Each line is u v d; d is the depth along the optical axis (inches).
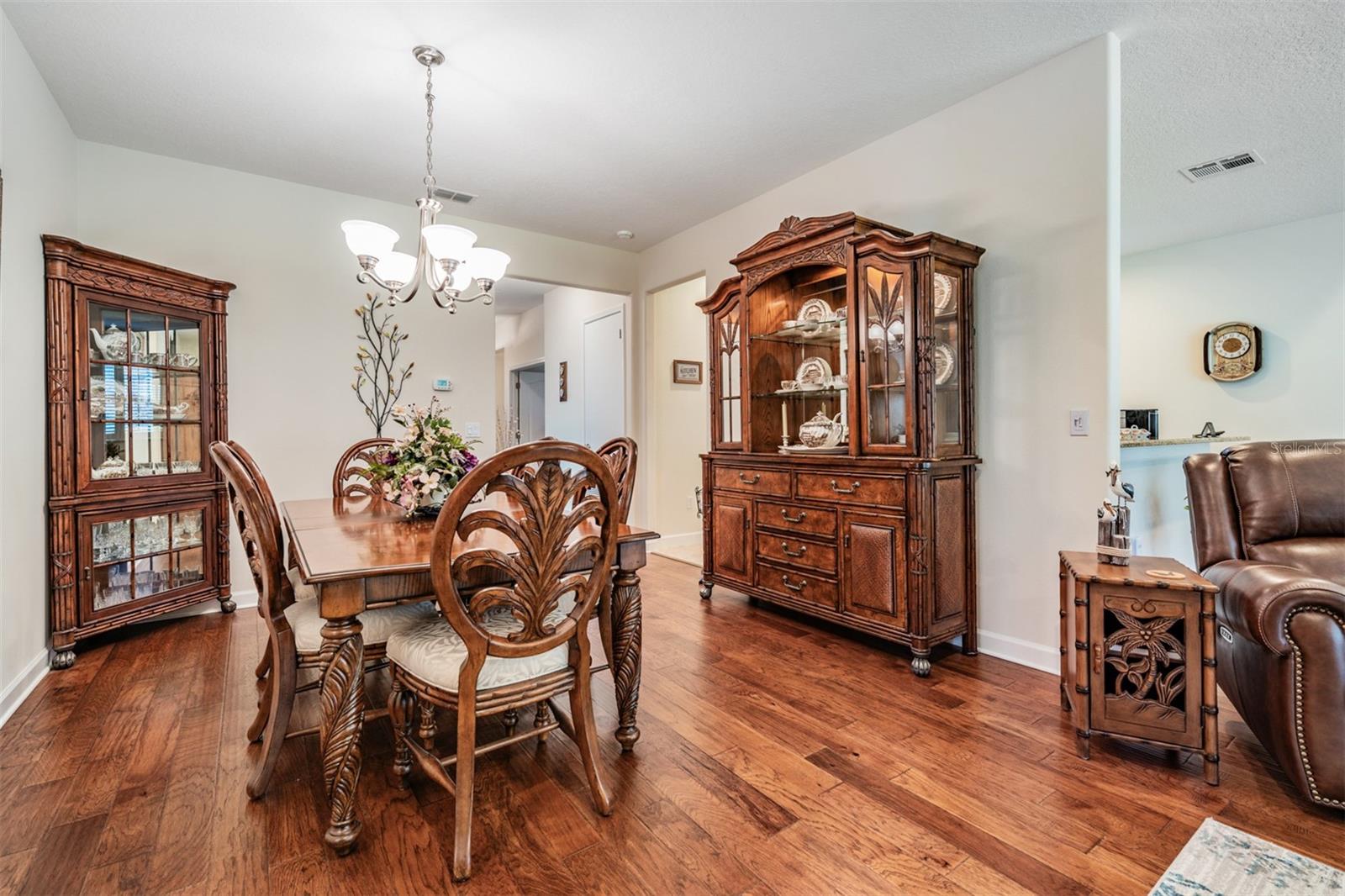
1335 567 76.2
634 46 95.0
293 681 66.0
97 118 115.0
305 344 147.8
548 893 52.2
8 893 51.6
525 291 270.8
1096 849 57.4
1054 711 86.5
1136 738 71.4
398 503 88.8
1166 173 147.5
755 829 60.9
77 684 96.0
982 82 105.9
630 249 203.2
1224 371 192.5
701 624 127.4
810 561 119.6
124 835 59.4
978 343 110.3
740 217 163.6
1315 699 61.3
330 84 104.9
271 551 63.0
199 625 125.4
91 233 123.6
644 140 126.4
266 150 129.0
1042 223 101.2
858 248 111.5
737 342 141.1
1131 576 72.6
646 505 207.5
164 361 123.6
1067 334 98.7
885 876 54.2
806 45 95.3
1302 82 108.2
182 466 127.3
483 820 62.4
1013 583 106.1
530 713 88.2
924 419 100.7
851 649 112.3
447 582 53.4
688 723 83.4
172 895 51.7
